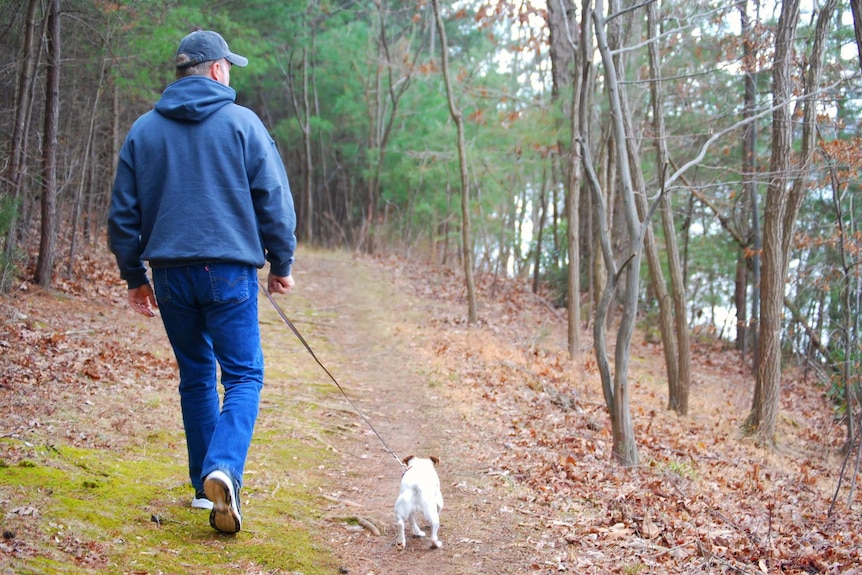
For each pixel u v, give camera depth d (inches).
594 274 742.5
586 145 326.6
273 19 947.3
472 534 194.4
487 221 1047.6
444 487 236.4
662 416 492.1
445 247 1048.2
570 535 199.9
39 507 156.6
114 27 500.4
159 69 644.7
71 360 318.3
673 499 264.7
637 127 677.3
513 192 1045.2
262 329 516.4
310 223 1110.4
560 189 1083.9
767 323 483.8
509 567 174.9
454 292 791.7
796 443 530.0
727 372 767.7
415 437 303.0
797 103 457.1
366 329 556.4
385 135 1064.2
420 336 538.3
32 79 444.8
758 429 481.4
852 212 564.4
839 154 445.1
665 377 662.5
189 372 167.5
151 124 156.3
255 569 151.8
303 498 205.0
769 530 238.4
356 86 1131.3
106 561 141.6
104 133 692.1
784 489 359.9
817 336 683.4
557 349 602.5
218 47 163.0
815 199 673.0
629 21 534.9
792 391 698.8
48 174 456.1
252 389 159.5
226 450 151.3
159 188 155.1
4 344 317.1
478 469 260.8
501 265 1106.1
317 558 165.3
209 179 154.1
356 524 190.9
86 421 237.5
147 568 142.3
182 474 201.6
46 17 435.8
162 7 530.0
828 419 579.8
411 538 187.2
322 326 553.6
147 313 171.8
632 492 255.6
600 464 299.3
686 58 611.8
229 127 156.3
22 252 431.5
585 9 328.2
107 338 382.3
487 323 641.6
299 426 285.6
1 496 158.7
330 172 1269.7
